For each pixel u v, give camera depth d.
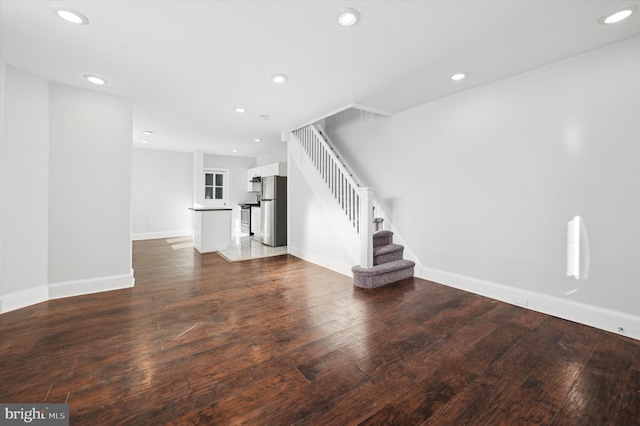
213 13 1.81
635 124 2.10
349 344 2.02
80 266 3.04
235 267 4.31
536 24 1.92
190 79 2.81
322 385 1.57
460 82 2.90
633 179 2.12
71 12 1.78
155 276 3.79
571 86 2.40
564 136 2.45
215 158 7.93
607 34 2.05
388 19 1.87
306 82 2.90
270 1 1.69
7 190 2.52
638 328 2.11
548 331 2.23
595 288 2.32
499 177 2.88
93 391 1.50
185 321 2.39
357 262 3.76
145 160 6.94
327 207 4.31
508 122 2.80
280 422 1.30
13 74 2.54
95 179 3.10
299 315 2.53
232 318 2.46
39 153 2.74
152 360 1.80
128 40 2.12
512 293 2.81
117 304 2.76
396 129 3.95
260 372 1.68
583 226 2.37
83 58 2.39
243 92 3.15
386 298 2.97
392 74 2.71
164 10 1.77
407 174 3.82
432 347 1.98
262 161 8.03
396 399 1.46
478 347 1.98
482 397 1.48
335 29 1.99
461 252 3.25
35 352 1.88
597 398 1.48
